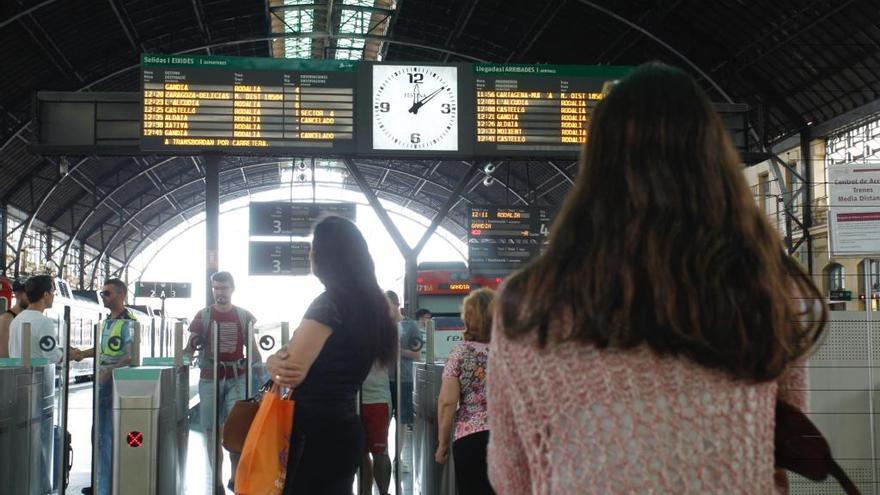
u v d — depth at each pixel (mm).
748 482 1195
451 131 15703
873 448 4340
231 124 15227
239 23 31578
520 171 42156
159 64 15141
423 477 7035
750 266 1270
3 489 5918
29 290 7332
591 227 1322
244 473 3225
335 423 3332
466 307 4703
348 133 15531
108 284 7293
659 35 26484
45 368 7117
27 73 27703
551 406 1224
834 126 25062
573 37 29422
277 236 21891
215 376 6359
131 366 6688
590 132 1406
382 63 15711
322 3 30188
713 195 1307
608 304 1214
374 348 3439
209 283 15039
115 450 6047
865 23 21719
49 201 39688
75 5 25047
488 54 32812
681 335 1180
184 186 48906
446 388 4613
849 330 4379
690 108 1361
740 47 25672
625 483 1166
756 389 1228
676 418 1184
